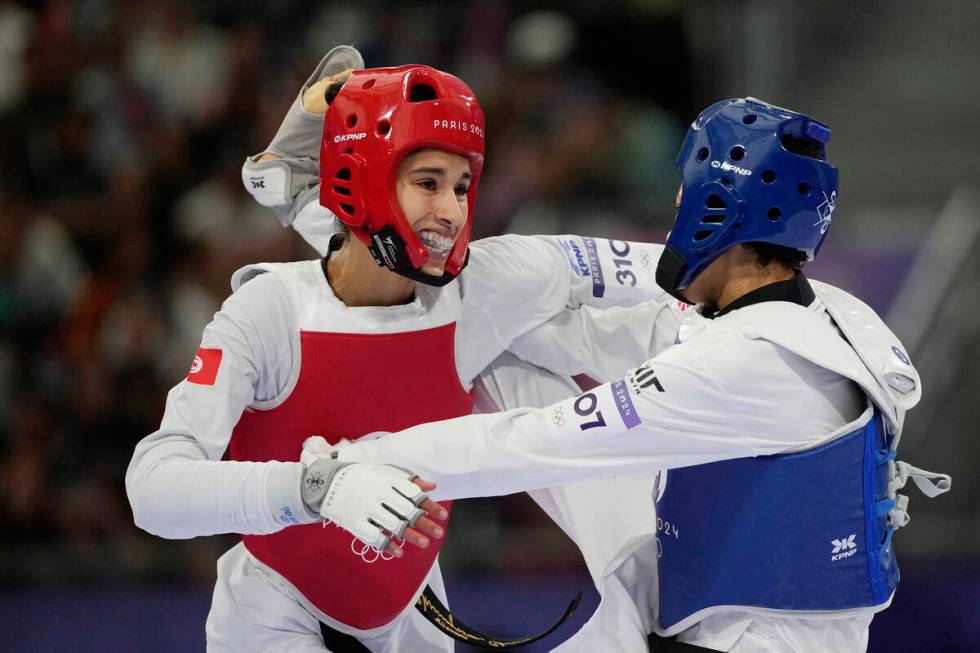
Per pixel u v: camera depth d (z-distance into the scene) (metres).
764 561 8.84
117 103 25.30
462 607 17.36
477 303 10.12
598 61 26.73
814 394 8.80
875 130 26.77
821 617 8.84
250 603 9.96
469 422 9.04
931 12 28.75
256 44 25.69
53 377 22.03
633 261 11.19
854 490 8.76
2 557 18.95
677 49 26.58
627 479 10.49
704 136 9.05
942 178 25.42
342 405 9.50
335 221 10.13
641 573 9.95
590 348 10.81
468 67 26.34
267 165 11.08
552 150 25.34
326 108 10.88
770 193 8.81
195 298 22.94
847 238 23.05
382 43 26.17
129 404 21.84
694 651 9.24
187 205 24.39
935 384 21.16
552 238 10.93
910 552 18.25
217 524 8.61
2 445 21.38
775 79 26.61
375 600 10.13
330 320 9.39
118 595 18.03
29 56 25.80
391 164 8.88
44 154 24.88
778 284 9.12
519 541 18.70
